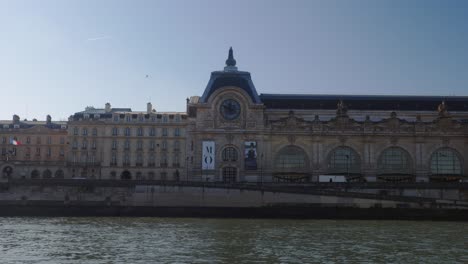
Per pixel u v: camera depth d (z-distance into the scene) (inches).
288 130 4827.8
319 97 5270.7
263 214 3907.5
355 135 4825.3
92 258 1891.0
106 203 4065.0
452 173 4813.0
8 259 1865.2
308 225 3154.5
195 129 4901.6
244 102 4859.7
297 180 4778.5
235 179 4808.1
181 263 1801.2
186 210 3959.2
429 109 5157.5
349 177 4768.7
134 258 1893.5
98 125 5575.8
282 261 1847.9
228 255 1961.1
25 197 4084.6
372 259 1895.9
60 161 5674.2
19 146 5900.6
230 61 5196.9
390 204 3779.5
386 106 5187.0
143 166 5487.2
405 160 4840.1
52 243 2258.9
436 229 2925.7
